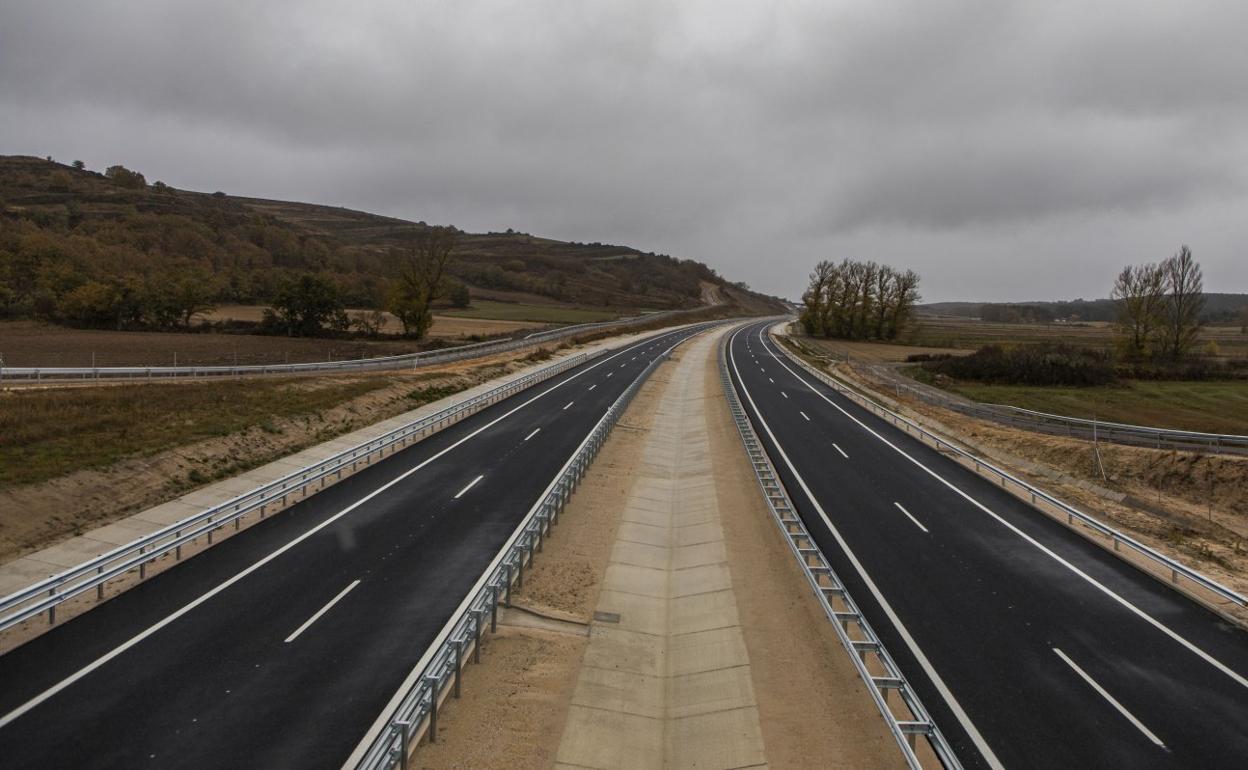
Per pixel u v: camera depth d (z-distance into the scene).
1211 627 14.78
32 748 9.72
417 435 30.55
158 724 10.43
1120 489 26.39
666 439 34.00
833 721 11.63
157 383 34.28
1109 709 11.78
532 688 12.52
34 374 33.66
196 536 16.78
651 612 16.39
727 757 11.07
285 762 9.74
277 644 12.98
